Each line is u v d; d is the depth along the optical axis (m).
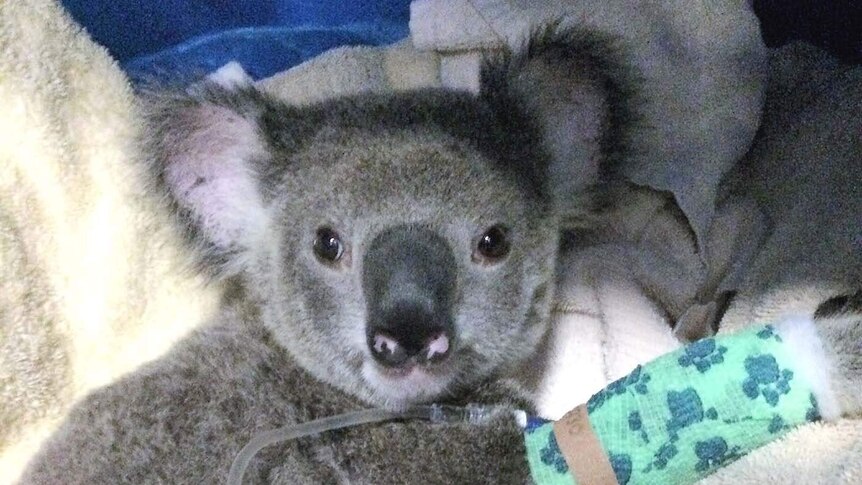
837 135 0.47
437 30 0.47
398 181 0.34
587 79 0.40
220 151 0.42
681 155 0.46
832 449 0.32
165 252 0.47
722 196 0.48
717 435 0.30
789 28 0.55
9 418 0.45
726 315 0.43
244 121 0.41
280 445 0.34
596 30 0.40
